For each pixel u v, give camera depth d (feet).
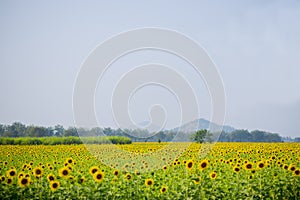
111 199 27.81
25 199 27.73
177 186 29.99
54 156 62.13
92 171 32.24
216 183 31.50
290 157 52.65
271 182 31.09
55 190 28.40
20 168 43.83
